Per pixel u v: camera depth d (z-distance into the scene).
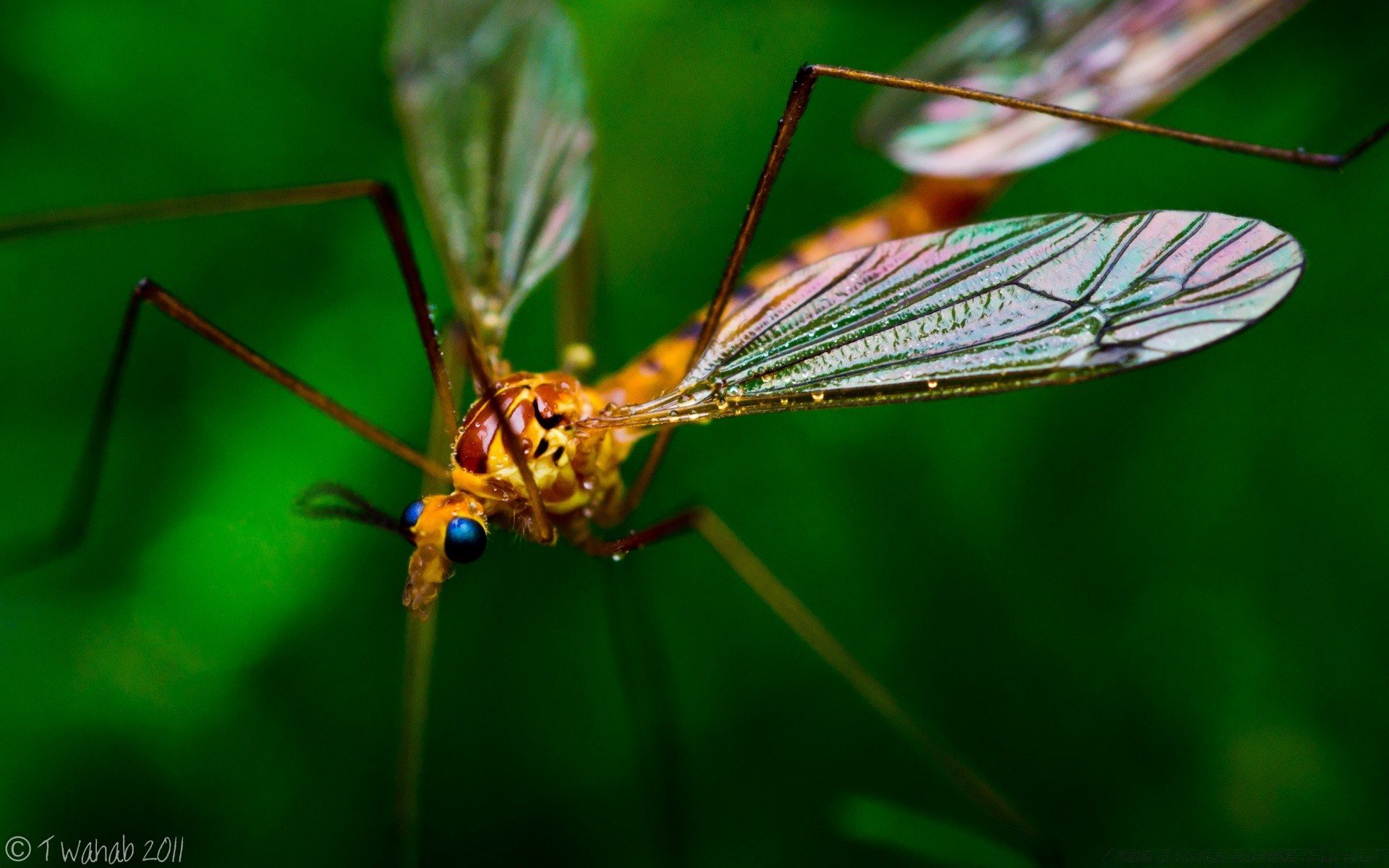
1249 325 0.08
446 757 0.09
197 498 0.09
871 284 0.09
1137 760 0.09
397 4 0.10
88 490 0.09
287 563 0.09
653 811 0.09
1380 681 0.09
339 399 0.10
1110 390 0.10
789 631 0.10
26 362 0.10
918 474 0.10
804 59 0.10
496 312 0.09
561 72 0.10
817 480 0.10
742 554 0.09
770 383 0.09
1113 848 0.09
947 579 0.10
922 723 0.10
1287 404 0.10
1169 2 0.09
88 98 0.10
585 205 0.09
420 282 0.09
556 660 0.10
